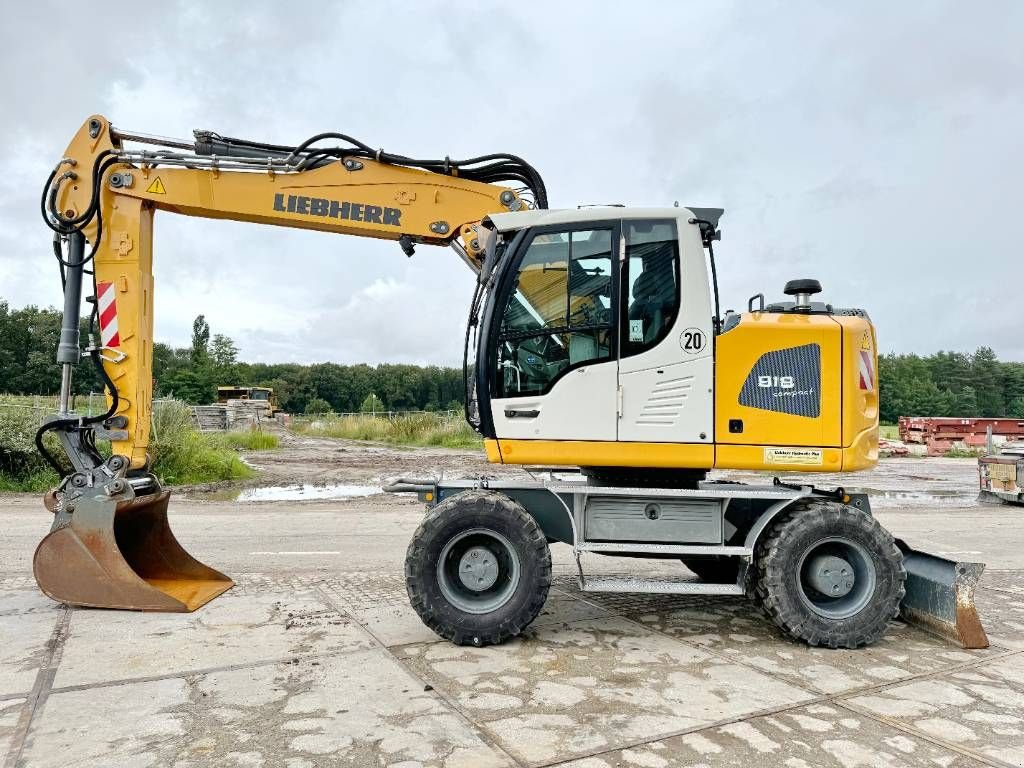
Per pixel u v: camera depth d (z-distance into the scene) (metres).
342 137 5.66
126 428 5.55
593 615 5.23
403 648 4.37
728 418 4.74
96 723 3.26
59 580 5.15
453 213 5.75
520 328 4.84
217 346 82.00
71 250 5.64
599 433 4.75
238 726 3.24
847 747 3.11
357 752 3.00
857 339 4.88
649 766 2.91
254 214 5.71
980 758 3.03
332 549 7.50
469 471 16.48
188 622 4.84
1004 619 5.25
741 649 4.48
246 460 19.31
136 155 5.57
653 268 4.81
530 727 3.27
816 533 4.55
